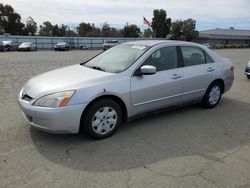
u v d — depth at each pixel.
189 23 80.19
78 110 4.18
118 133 4.80
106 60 5.39
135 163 3.79
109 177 3.43
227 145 4.44
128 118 4.87
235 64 18.53
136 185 3.27
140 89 4.84
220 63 6.46
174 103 5.54
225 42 86.62
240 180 3.42
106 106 4.49
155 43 5.41
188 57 5.78
